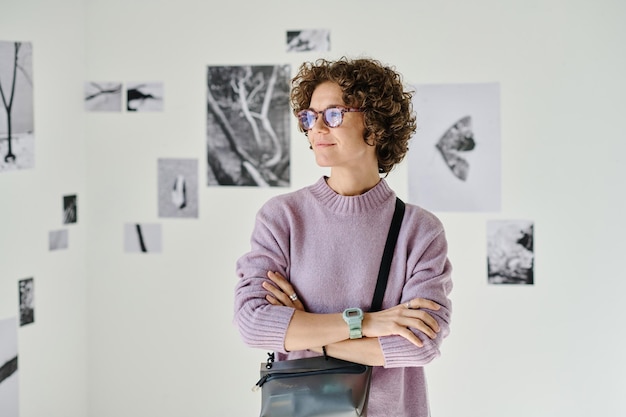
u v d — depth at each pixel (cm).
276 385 173
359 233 183
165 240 328
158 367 331
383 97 179
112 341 333
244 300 183
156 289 329
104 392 335
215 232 324
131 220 328
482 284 311
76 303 326
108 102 326
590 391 307
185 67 322
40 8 297
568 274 306
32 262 296
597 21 299
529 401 310
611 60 299
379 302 181
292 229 185
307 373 174
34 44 294
